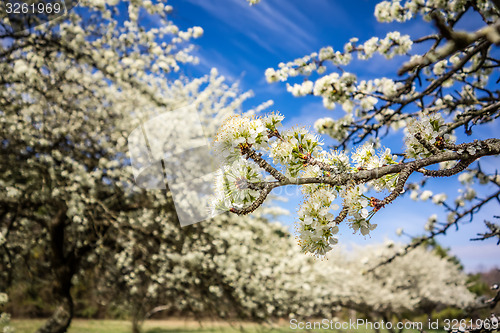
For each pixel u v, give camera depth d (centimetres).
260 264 871
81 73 673
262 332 934
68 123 685
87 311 1564
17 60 559
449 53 74
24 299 1032
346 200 133
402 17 378
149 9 558
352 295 1132
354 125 374
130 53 622
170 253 789
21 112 614
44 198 686
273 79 431
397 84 417
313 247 139
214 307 869
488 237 304
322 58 426
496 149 134
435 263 1619
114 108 688
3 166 677
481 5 283
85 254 859
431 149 145
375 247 1377
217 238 841
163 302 1038
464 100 324
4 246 713
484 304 360
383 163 160
